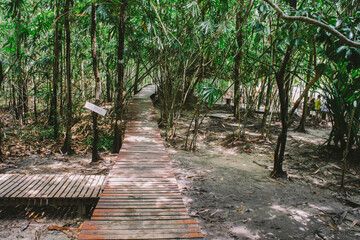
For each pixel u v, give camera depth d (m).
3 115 9.16
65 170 4.54
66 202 3.09
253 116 9.68
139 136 5.23
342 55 2.68
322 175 4.59
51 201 3.06
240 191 3.92
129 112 7.49
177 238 2.04
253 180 4.36
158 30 6.80
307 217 3.23
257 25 4.34
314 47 3.83
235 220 3.11
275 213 3.31
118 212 2.42
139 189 2.94
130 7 5.77
